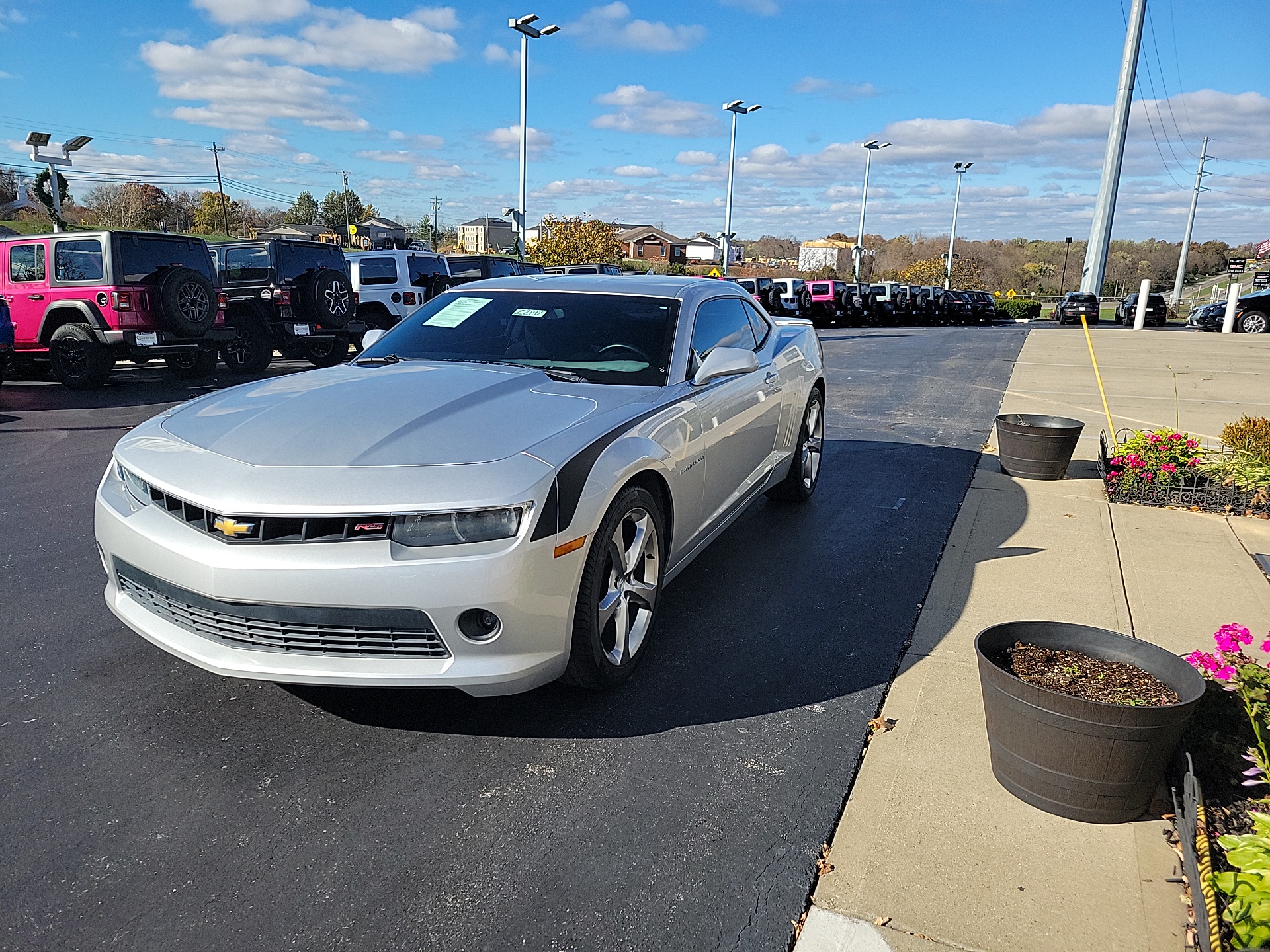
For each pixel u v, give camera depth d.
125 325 10.61
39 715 2.90
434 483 2.55
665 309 3.98
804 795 2.54
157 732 2.81
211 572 2.52
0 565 4.35
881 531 5.17
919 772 2.66
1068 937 2.01
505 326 3.98
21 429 8.18
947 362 16.12
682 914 2.07
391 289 16.05
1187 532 5.17
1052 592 4.18
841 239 128.25
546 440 2.82
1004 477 6.61
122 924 2.00
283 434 2.83
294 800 2.47
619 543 3.07
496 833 2.35
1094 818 2.42
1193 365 15.68
